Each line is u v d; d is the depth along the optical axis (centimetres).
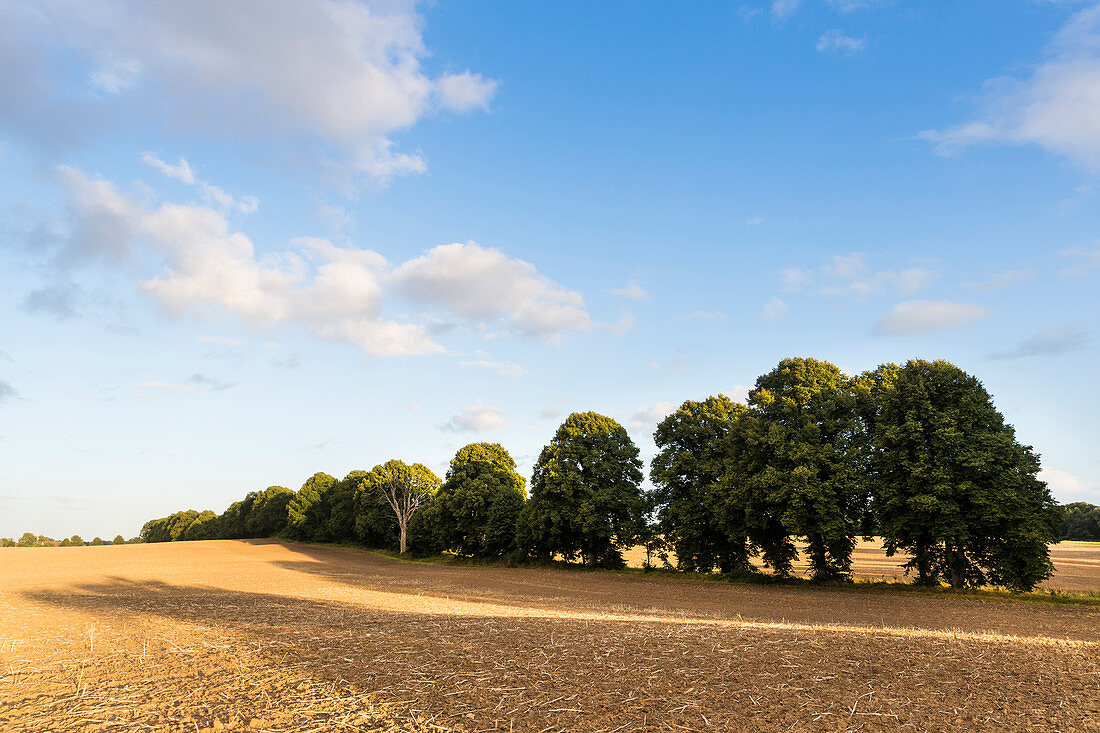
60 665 1345
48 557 7450
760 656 1333
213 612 2350
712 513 4122
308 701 1027
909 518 3130
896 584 3519
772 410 3962
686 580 4378
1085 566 5772
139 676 1224
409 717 945
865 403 3759
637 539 5088
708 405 4694
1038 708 993
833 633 1648
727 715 956
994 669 1220
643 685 1108
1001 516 2831
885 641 1502
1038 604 2739
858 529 3584
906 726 917
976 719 945
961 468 3038
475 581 4416
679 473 4481
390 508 8438
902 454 3172
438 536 6944
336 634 1677
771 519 3722
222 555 7988
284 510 12900
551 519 5228
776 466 3650
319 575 4912
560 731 888
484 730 891
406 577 4794
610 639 1548
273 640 1598
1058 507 2936
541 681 1137
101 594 3219
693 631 1695
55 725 935
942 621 2267
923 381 3259
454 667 1245
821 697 1044
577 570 5406
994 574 3077
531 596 3322
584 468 5375
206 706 1011
